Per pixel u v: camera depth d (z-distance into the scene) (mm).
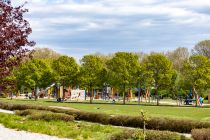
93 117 29172
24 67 73125
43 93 91000
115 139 17453
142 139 15844
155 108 47625
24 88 84812
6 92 13867
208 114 36312
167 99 95750
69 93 87250
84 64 69250
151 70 64688
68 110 32250
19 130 20188
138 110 41656
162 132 16750
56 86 79875
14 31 13062
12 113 34438
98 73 68562
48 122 25344
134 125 25750
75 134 19016
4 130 19922
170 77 64062
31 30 13578
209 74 62031
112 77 65875
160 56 64625
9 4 13359
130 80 65188
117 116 27250
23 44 13242
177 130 23344
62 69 72250
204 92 73625
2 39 12922
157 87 64750
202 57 62312
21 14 13453
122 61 65438
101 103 63594
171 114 36125
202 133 17828
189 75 62812
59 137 18234
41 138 17406
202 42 100688
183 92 69062
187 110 43469
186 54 119250
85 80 68375
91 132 20703
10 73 13414
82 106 48906
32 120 26375
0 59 13031
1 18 13008
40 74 73812
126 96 89438
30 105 38219
